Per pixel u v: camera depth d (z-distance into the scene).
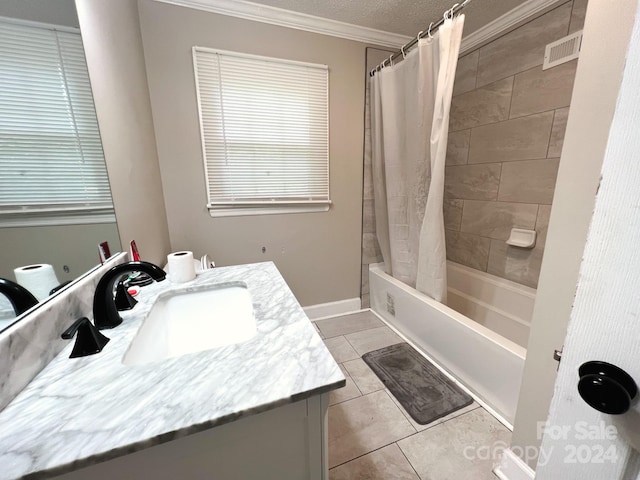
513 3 1.60
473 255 2.14
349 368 1.65
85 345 0.59
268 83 1.76
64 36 0.75
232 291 1.02
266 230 2.00
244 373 0.52
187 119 1.67
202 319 0.96
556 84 1.52
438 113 1.45
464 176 2.16
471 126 2.06
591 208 0.69
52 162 0.68
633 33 0.28
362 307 2.43
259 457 0.52
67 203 0.73
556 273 0.79
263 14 1.67
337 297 2.34
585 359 0.37
